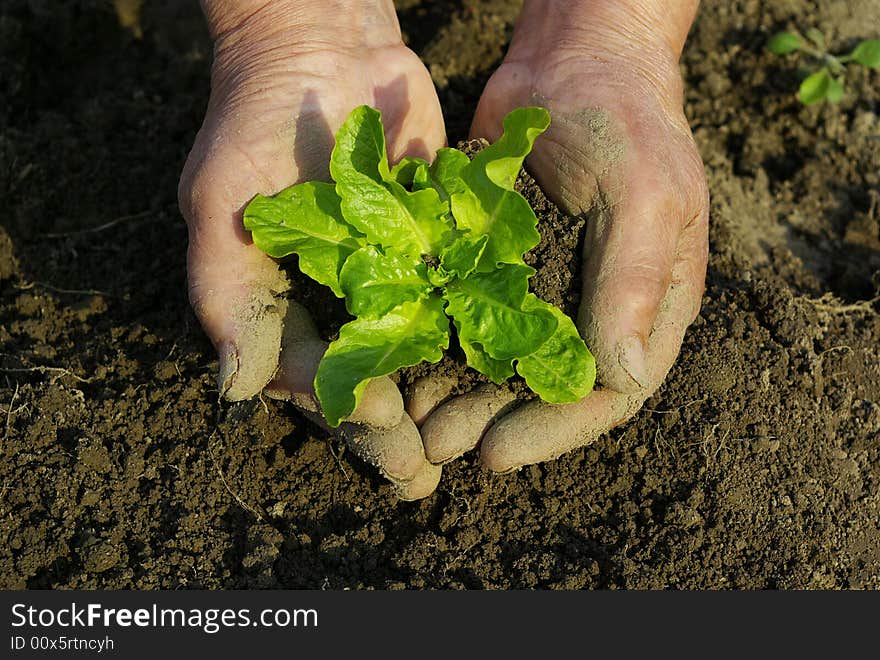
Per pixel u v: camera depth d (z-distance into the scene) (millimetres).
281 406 726
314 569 692
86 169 862
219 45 748
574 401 655
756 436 736
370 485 715
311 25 729
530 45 755
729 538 707
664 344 697
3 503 709
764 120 910
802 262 855
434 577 687
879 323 822
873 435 772
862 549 729
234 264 686
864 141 902
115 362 759
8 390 748
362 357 654
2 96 903
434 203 674
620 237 678
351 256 668
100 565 687
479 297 668
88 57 942
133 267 820
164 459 721
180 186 705
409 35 916
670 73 740
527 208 657
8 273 823
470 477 711
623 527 707
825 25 948
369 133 668
